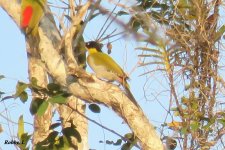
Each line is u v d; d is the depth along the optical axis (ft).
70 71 35.91
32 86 36.68
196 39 39.24
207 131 38.47
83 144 41.86
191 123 38.24
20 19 38.75
